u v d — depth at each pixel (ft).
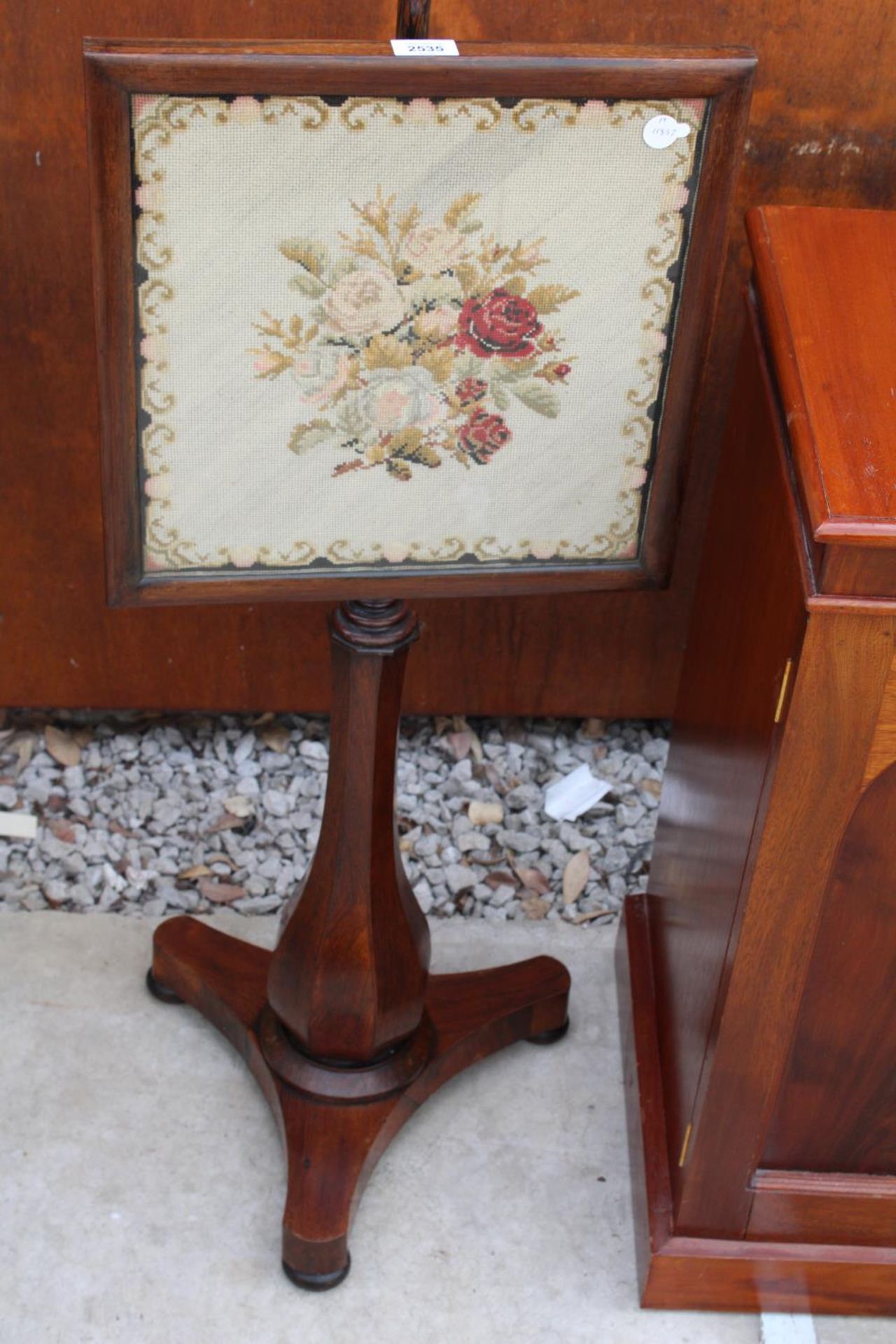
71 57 5.20
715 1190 4.80
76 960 6.12
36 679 6.90
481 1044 5.64
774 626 3.90
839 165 5.60
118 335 3.60
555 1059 5.88
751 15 5.24
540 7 5.22
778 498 3.95
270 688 6.96
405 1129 5.57
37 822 6.66
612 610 6.68
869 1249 4.93
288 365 3.72
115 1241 5.12
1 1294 4.94
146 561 3.99
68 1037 5.80
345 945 4.90
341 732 4.54
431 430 3.88
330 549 4.05
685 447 4.01
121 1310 4.93
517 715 7.13
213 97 3.35
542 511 4.08
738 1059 4.41
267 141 3.43
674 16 5.26
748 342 4.56
